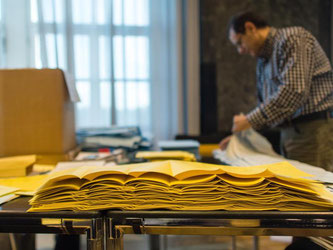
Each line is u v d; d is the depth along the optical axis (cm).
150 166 55
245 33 141
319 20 268
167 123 281
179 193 47
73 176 50
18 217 47
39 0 256
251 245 173
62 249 116
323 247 59
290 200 47
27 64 260
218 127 282
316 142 128
